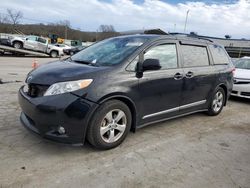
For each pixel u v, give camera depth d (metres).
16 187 2.57
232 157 3.61
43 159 3.16
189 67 4.60
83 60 4.04
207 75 5.02
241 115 5.95
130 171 3.03
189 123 5.02
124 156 3.39
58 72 3.37
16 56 22.31
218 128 4.84
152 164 3.23
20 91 3.65
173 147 3.79
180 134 4.36
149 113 3.98
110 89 3.32
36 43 25.09
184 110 4.68
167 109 4.28
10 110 4.86
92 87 3.21
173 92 4.27
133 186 2.74
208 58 5.20
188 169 3.17
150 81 3.82
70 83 3.14
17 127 4.05
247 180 3.02
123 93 3.47
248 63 8.28
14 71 11.02
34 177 2.76
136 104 3.70
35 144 3.53
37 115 3.13
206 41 5.26
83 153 3.39
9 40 24.25
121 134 3.64
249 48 41.91
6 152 3.25
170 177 2.96
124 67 3.56
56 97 3.08
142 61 3.77
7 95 6.05
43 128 3.15
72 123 3.12
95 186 2.69
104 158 3.30
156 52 4.03
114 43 4.30
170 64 4.24
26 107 3.31
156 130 4.46
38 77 3.38
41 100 3.12
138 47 3.83
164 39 4.21
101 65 3.64
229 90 5.87
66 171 2.93
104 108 3.31
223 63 5.66
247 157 3.64
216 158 3.54
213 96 5.38
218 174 3.11
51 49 25.83
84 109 3.15
